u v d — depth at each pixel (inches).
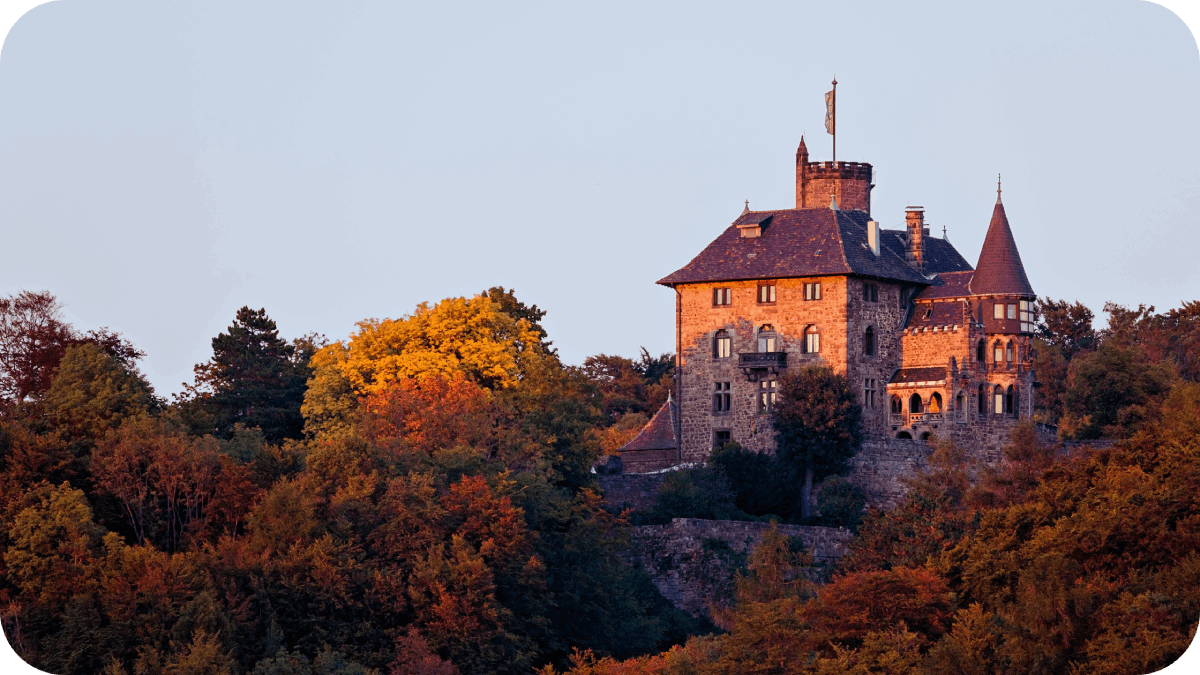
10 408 6550.2
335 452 6397.6
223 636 5423.2
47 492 5964.6
